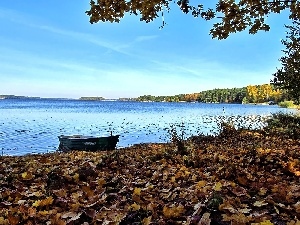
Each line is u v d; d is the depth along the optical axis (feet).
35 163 22.25
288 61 49.70
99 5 14.94
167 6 15.98
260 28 17.42
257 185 14.25
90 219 10.62
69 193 13.87
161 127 93.71
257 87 403.95
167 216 10.27
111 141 49.06
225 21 17.34
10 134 77.56
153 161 22.68
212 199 10.77
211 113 172.96
